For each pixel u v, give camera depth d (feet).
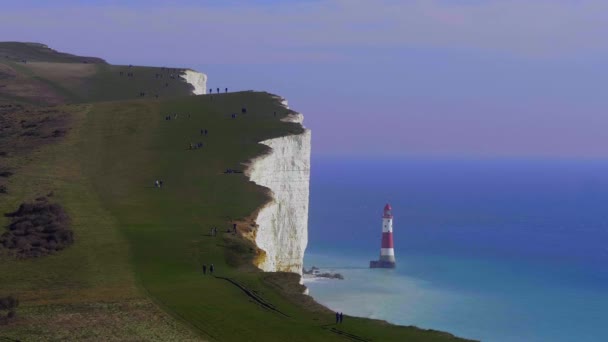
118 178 470.80
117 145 545.03
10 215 392.06
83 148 536.83
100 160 510.17
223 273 321.11
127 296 288.92
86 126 597.93
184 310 274.57
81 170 486.79
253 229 393.70
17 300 277.44
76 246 351.46
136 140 557.33
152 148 537.24
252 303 284.61
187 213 406.82
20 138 563.07
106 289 297.74
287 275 322.75
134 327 256.73
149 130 584.81
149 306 278.05
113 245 353.31
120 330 254.06
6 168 479.41
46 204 398.62
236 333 254.27
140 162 504.43
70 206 410.72
